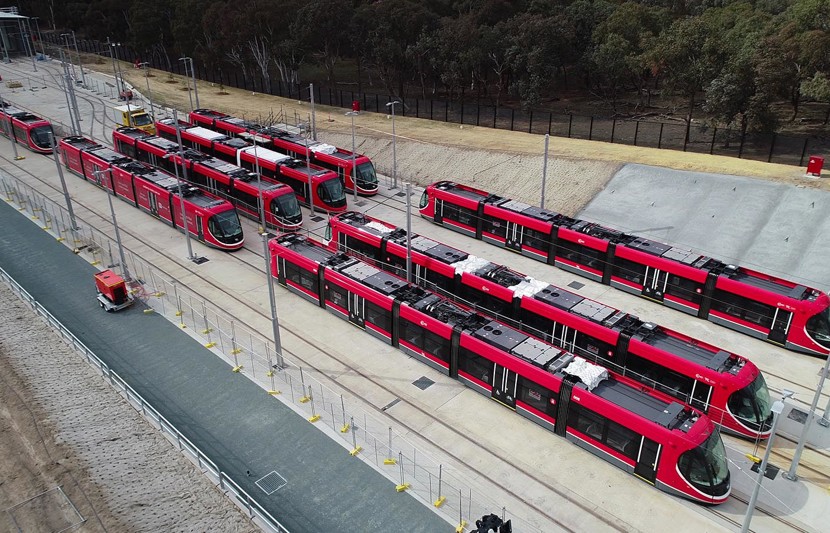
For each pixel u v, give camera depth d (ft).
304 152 206.80
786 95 218.59
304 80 350.84
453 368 111.24
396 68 299.99
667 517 84.53
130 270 148.05
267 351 118.93
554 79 302.86
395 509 83.51
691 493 85.25
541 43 265.54
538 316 117.50
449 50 278.67
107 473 87.25
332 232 155.53
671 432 84.89
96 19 408.26
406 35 302.45
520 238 158.71
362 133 248.93
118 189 191.21
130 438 94.02
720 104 205.67
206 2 339.57
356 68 375.45
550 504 86.28
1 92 310.04
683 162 190.70
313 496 85.35
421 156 224.94
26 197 188.65
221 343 120.88
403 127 254.68
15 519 80.07
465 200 169.07
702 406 100.07
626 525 83.25
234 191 180.75
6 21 380.17
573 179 194.18
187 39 344.90
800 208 160.04
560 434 98.17
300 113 284.00
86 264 150.20
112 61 391.24
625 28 269.03
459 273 128.77
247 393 106.52
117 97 310.45
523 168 204.23
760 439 97.91
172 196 167.32
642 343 104.94
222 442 95.04
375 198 198.59
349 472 89.92
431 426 100.53
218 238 157.58
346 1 311.27
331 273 129.08
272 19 306.55
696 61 225.97
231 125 237.45
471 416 103.04
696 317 132.77
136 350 117.80
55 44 433.07
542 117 266.77
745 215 163.94
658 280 136.46
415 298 118.73
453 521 81.82
